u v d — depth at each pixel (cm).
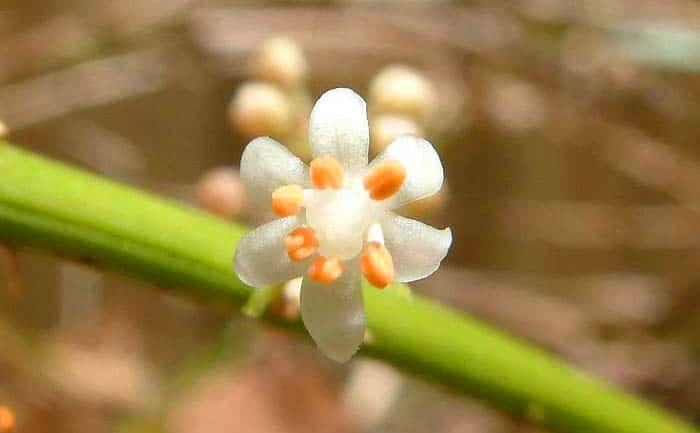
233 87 10
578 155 10
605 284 9
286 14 8
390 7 8
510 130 9
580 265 10
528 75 8
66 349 9
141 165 9
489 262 10
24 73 9
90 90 9
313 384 9
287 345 9
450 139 9
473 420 9
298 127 5
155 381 9
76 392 9
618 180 10
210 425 8
